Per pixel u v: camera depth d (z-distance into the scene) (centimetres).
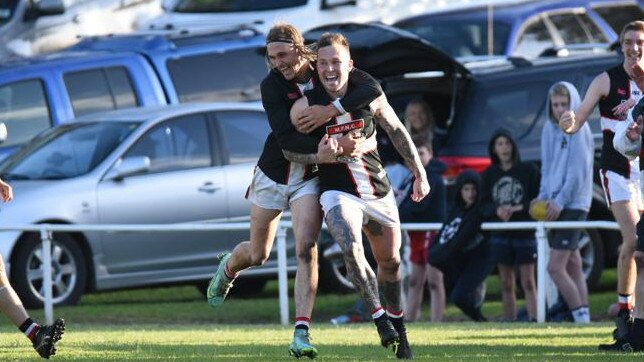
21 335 3600
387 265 2819
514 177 4519
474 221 4350
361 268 2667
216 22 6506
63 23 6450
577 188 4253
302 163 2731
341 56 2697
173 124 4988
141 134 4912
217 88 5725
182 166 4944
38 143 5034
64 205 4684
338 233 2681
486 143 4950
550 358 2858
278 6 6581
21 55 6288
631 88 3241
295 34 2714
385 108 2761
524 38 6075
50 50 6406
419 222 4588
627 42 3212
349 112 2697
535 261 4450
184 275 4912
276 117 2725
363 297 2678
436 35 6081
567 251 4212
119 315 4731
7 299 2814
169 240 4875
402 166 4644
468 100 5034
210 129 5038
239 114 5138
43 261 4353
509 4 6200
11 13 6369
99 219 4747
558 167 4253
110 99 5547
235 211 4997
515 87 5038
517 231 4444
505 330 3659
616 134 3059
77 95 5500
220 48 5788
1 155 5322
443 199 4609
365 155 2745
